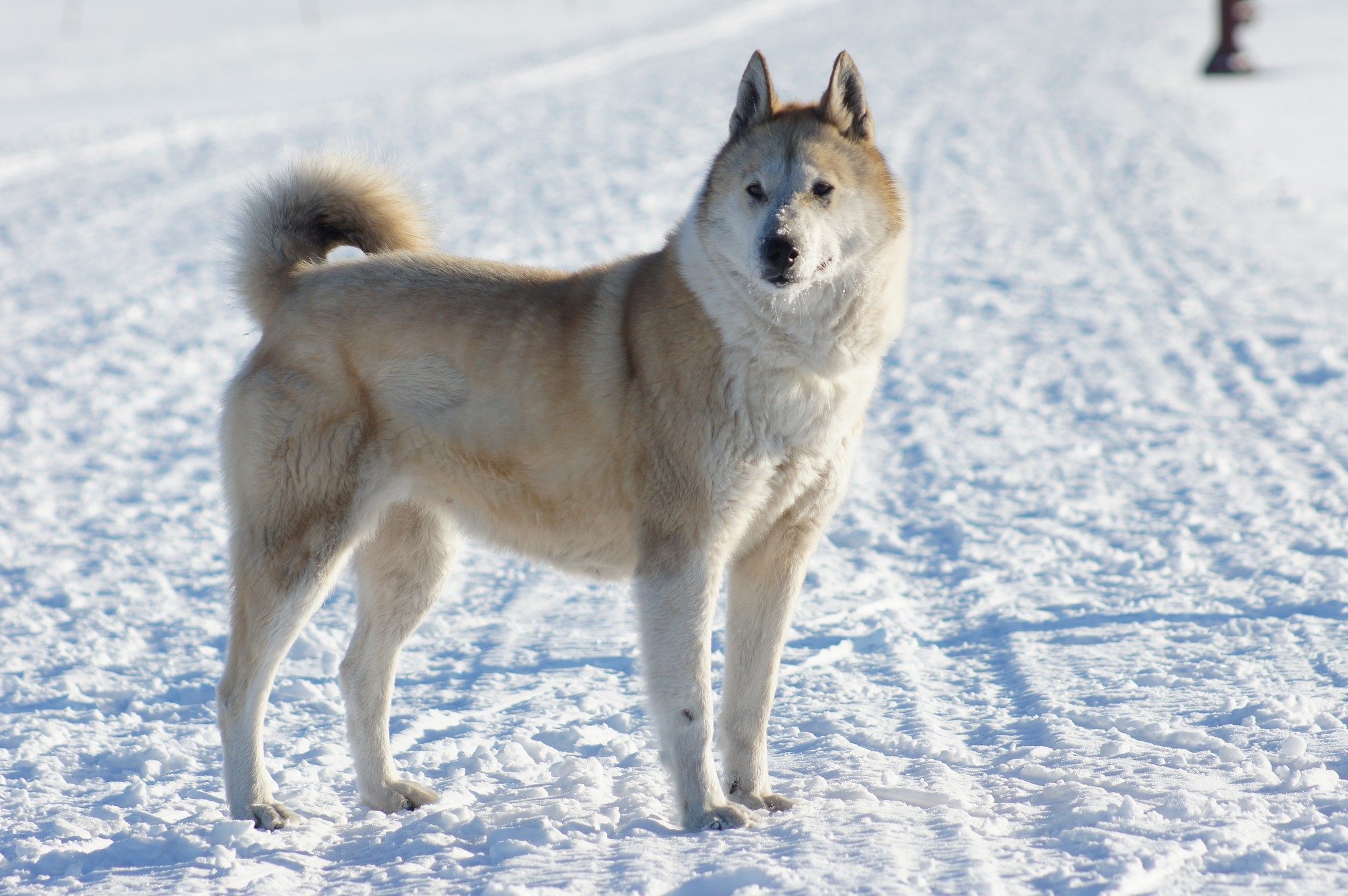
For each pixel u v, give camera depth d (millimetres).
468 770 10320
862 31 92312
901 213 9719
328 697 12266
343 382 9781
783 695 11688
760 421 9039
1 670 12852
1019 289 30141
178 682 12586
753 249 8844
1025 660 12086
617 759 10461
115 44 93000
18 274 33812
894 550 16000
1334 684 10969
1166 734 9984
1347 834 7672
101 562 16453
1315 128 46406
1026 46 78000
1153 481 17812
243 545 9750
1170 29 81438
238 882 7957
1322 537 15008
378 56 88812
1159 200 37844
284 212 10641
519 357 9672
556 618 14375
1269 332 24891
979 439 20391
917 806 8891
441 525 10398
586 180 44250
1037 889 7164
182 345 27797
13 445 21656
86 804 9672
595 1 131125
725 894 7289
